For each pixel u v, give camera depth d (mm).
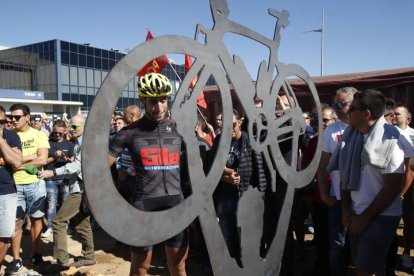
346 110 2832
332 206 2850
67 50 37219
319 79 6465
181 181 2402
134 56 1324
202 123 4629
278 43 2271
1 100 28906
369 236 2225
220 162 1762
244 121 2736
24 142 3697
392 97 5637
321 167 2949
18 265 3633
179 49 1521
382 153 2127
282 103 2869
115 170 3180
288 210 2375
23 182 3654
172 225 1512
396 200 2229
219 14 1777
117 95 1276
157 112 1955
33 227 3809
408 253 3648
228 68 1820
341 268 2816
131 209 1347
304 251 4094
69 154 4523
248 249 2041
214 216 1745
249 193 2113
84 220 3828
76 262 3828
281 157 2271
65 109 36125
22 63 39500
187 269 3812
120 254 4227
